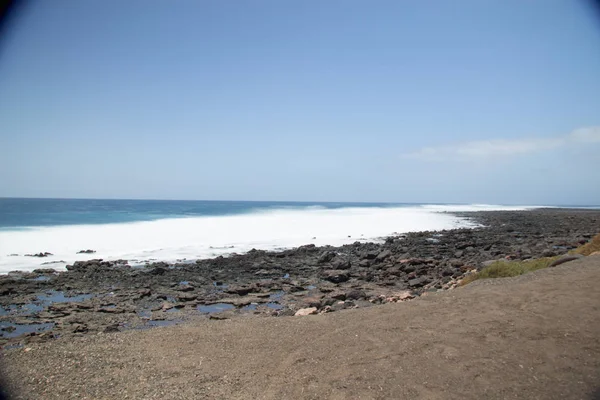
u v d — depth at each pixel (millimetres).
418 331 7574
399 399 5320
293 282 18281
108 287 16891
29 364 7094
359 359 6621
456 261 22125
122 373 6695
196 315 13250
